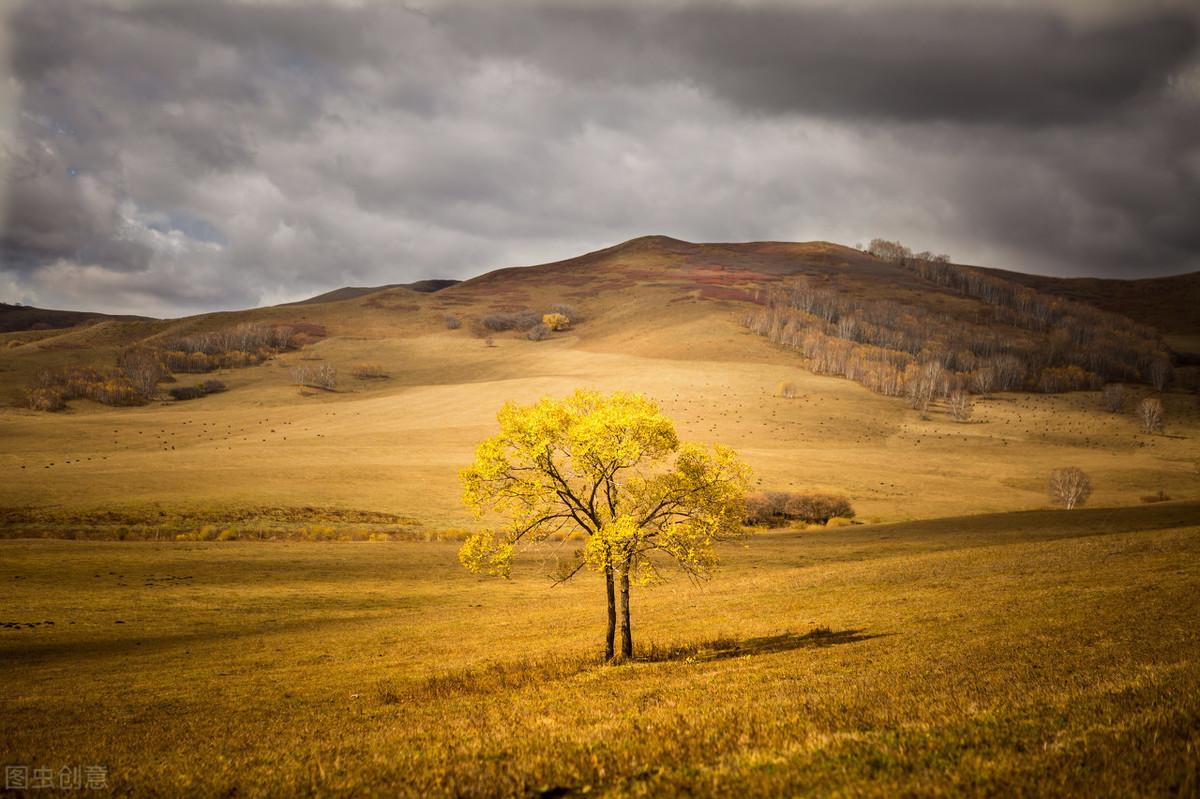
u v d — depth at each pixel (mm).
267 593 50094
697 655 25453
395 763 10570
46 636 36562
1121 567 34688
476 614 44719
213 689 25297
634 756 9188
